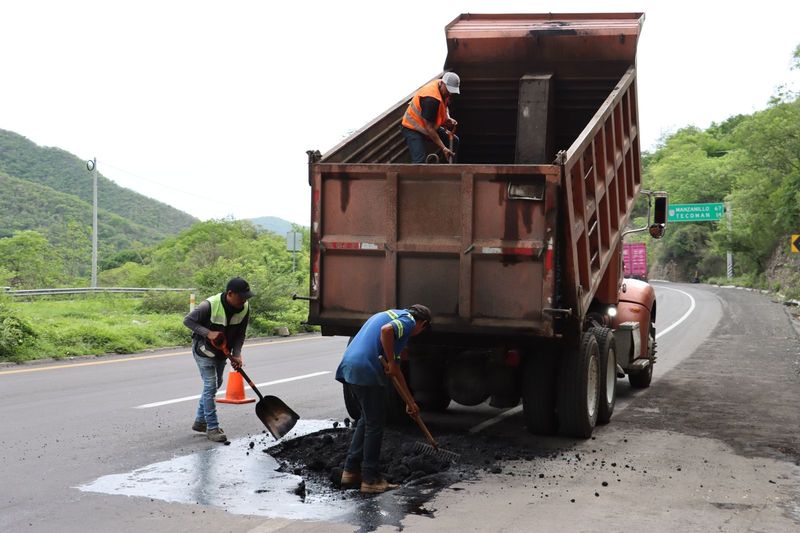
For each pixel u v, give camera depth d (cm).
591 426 823
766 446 786
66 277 5256
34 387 1133
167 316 2411
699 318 2859
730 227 5312
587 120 1098
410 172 711
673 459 723
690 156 9056
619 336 1050
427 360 828
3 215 10881
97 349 1652
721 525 524
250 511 536
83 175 15300
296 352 1716
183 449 729
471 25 1070
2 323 1517
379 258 732
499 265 696
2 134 15525
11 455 696
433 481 628
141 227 13025
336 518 522
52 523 505
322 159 761
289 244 2709
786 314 2981
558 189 680
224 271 2425
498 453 733
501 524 514
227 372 1311
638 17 1038
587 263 761
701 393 1152
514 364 774
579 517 534
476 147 1152
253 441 768
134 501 557
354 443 611
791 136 3753
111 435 789
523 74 1064
